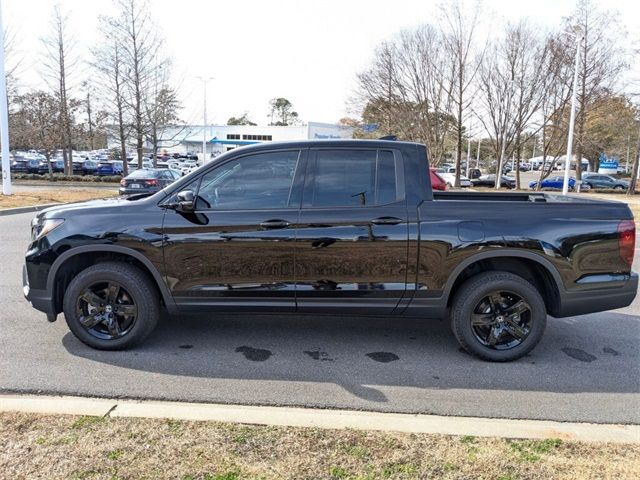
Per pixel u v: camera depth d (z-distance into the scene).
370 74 30.00
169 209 4.49
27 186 28.00
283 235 4.40
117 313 4.62
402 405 3.70
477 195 5.66
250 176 4.51
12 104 28.58
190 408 3.41
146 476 2.61
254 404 3.68
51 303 4.59
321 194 4.46
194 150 79.12
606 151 41.38
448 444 2.97
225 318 5.69
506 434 3.11
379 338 5.16
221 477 2.61
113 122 30.20
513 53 28.17
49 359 4.43
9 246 9.80
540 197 5.42
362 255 4.41
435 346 4.96
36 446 2.85
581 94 27.58
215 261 4.46
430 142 29.25
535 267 4.60
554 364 4.57
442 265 4.41
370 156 4.52
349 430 3.10
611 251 4.46
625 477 2.68
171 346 4.81
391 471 2.70
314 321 5.65
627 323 5.82
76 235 4.46
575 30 26.66
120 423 3.13
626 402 3.83
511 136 30.05
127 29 27.22
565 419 3.54
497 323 4.57
